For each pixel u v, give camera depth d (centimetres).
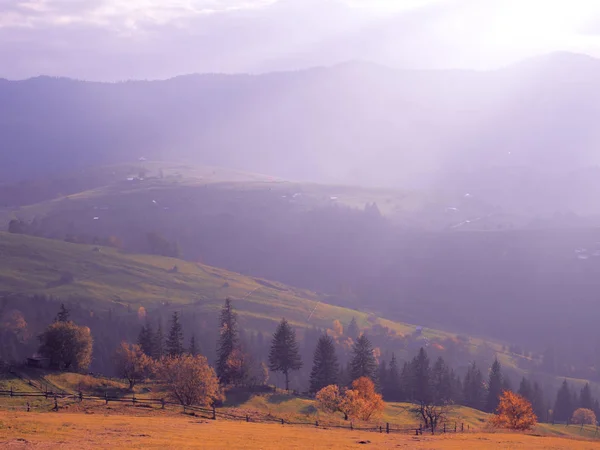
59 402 5984
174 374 7238
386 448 3969
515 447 4259
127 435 3744
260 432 4534
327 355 11550
